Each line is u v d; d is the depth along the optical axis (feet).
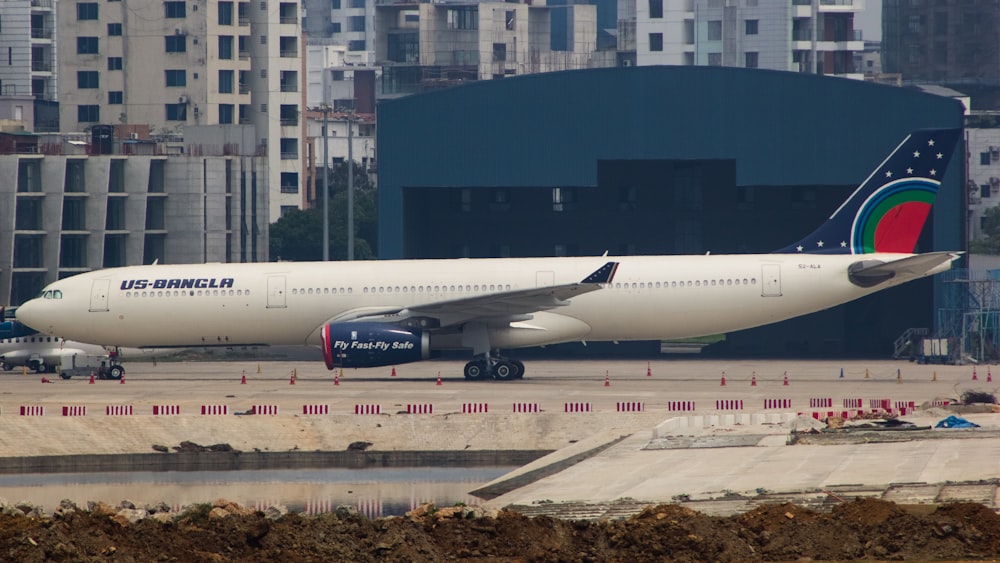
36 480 570.05
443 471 585.63
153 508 457.68
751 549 357.00
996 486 423.64
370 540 366.02
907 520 359.66
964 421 566.36
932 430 553.64
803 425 579.48
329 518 384.47
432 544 365.81
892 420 581.94
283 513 401.70
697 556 351.67
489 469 590.14
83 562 329.93
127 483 561.43
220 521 375.86
